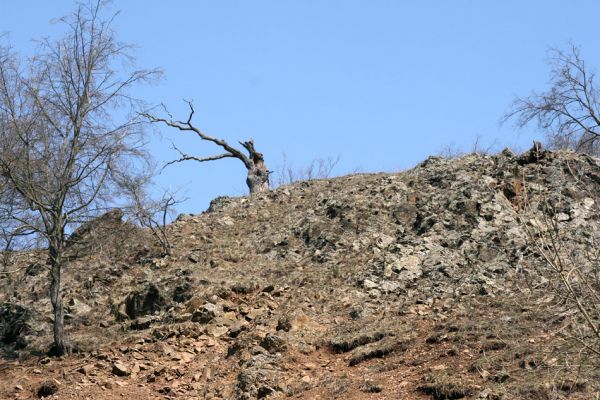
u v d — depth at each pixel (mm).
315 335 24703
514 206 31281
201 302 27734
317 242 32312
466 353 21500
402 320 24953
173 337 25984
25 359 25797
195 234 35875
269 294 28125
